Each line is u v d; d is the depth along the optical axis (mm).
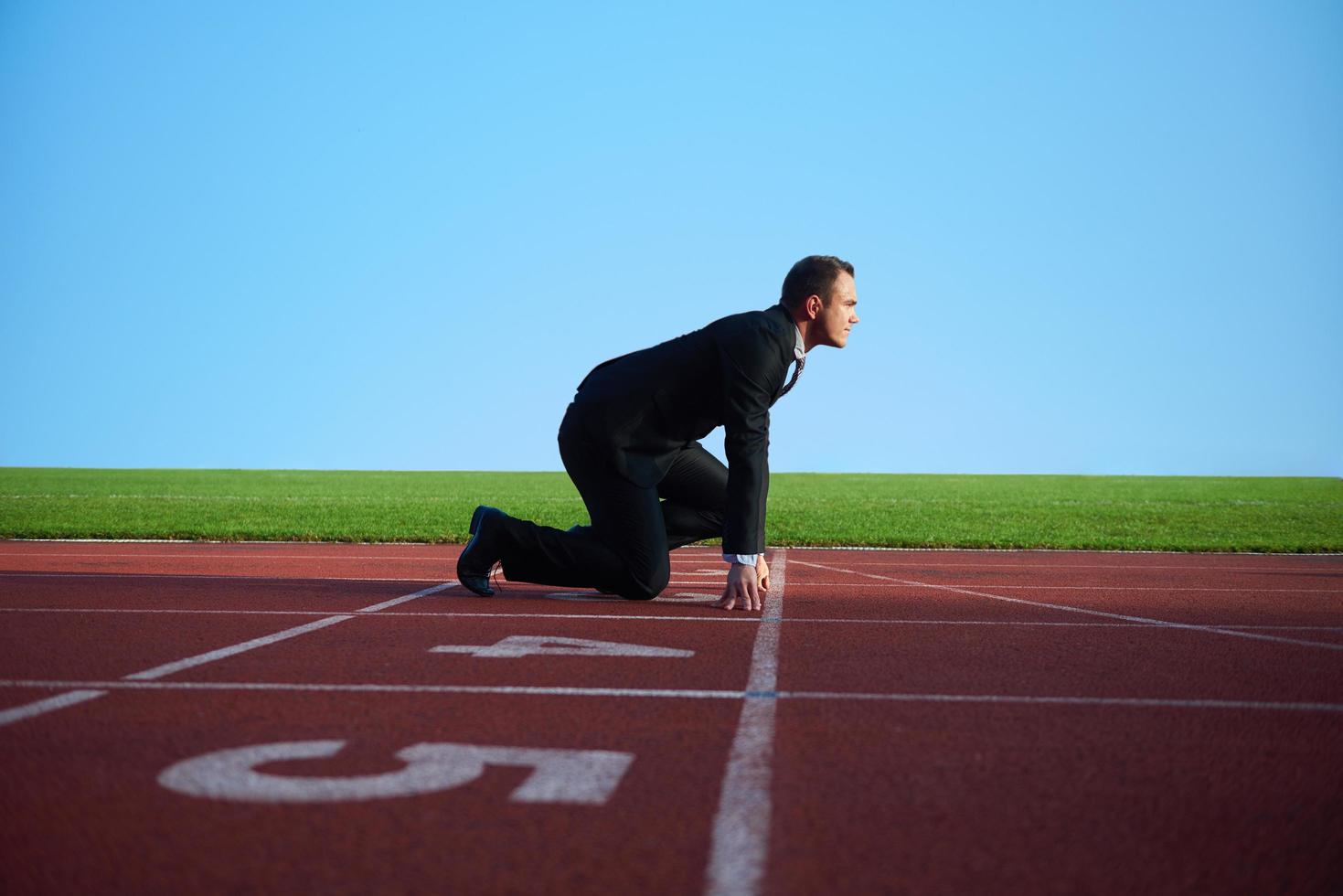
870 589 7594
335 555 11078
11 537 13430
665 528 6484
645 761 2770
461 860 2041
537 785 2531
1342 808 2422
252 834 2182
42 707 3379
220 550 11648
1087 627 5477
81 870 1984
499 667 4156
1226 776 2672
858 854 2098
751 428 5605
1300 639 5094
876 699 3592
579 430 5902
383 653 4469
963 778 2633
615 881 1946
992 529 15453
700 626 5375
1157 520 18109
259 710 3336
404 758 2770
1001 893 1914
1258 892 1933
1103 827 2279
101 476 44562
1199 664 4348
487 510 6301
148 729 3084
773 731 3107
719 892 1900
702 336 5699
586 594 6941
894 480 47094
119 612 5871
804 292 5547
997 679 3965
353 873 1974
